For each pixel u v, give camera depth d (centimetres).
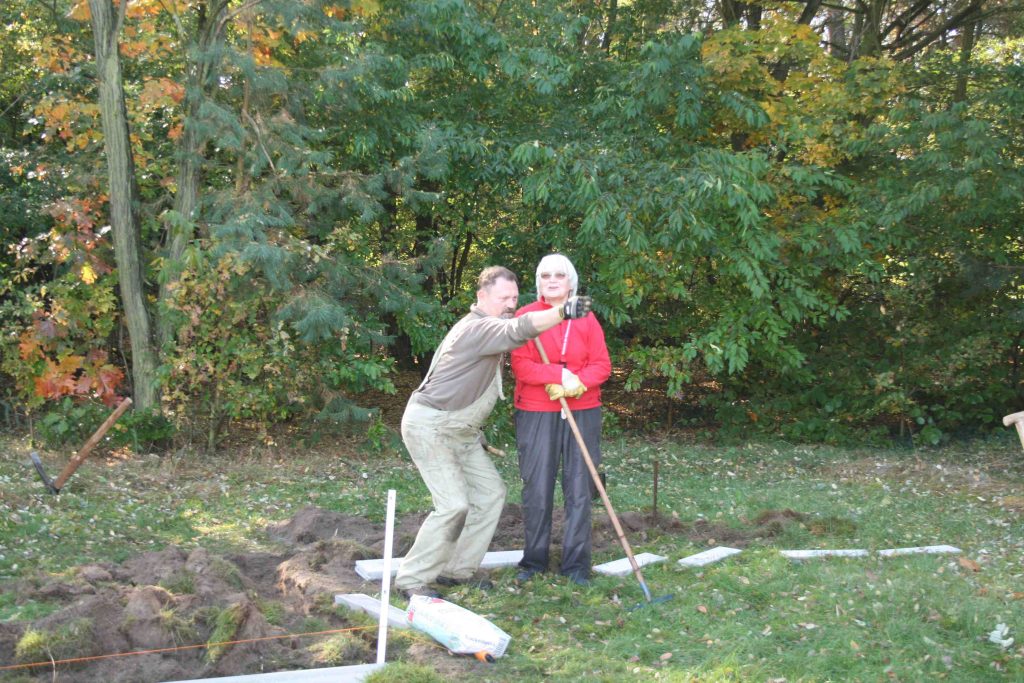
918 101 1014
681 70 1024
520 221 1108
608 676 411
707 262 1097
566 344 535
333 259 926
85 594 486
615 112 1070
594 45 1227
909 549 626
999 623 466
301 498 768
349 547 573
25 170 1062
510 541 639
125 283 948
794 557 598
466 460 530
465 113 1092
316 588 503
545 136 1061
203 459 905
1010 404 1206
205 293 896
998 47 1439
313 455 948
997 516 766
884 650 440
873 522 717
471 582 538
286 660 413
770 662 427
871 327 1170
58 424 895
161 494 761
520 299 1056
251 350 905
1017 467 988
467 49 1047
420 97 1096
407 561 507
